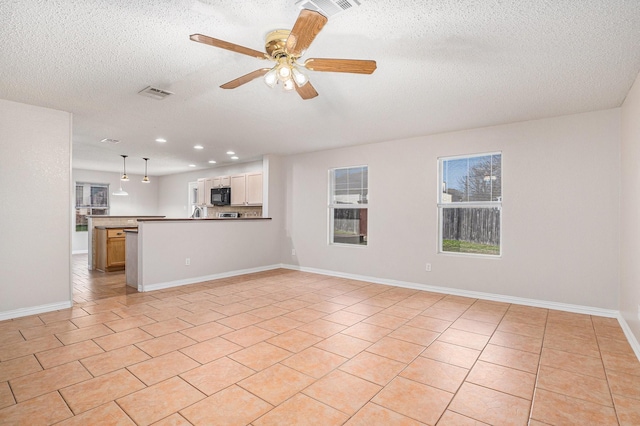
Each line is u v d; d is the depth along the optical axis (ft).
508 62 8.14
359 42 7.25
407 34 6.94
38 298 11.62
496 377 7.43
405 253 16.22
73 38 7.07
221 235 18.40
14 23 6.46
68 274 12.32
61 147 12.03
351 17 6.31
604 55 7.72
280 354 8.54
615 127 11.53
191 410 6.13
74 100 10.93
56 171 11.94
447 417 6.00
